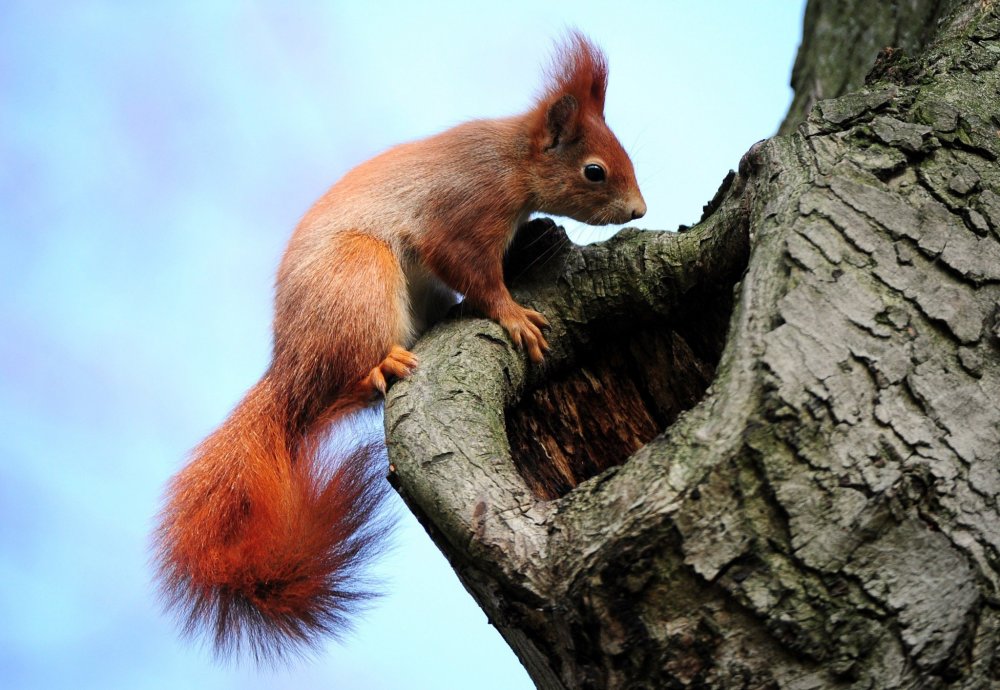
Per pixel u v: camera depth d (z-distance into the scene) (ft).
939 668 16.72
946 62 27.07
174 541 27.35
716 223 25.59
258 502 26.94
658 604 17.11
